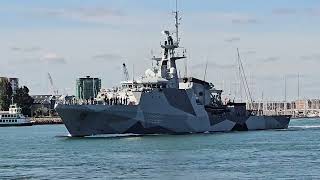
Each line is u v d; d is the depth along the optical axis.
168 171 125.94
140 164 137.25
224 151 165.88
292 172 123.19
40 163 141.88
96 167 132.75
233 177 117.25
